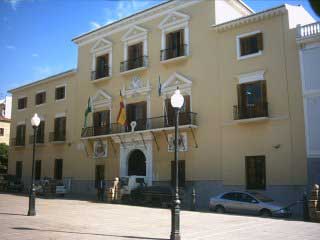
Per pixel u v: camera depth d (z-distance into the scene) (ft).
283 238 37.73
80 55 121.90
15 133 146.92
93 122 112.68
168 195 78.54
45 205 74.02
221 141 82.99
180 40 94.43
